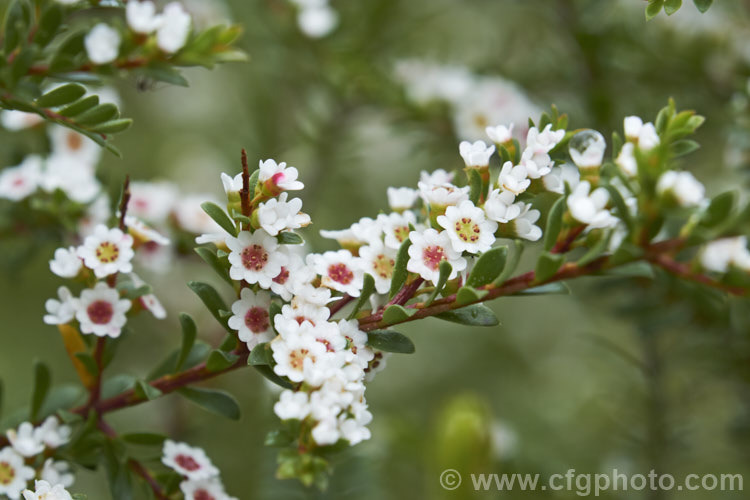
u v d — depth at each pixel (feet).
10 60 0.94
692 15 1.31
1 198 1.10
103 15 1.04
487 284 0.89
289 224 0.88
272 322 0.88
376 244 0.91
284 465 0.86
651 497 1.18
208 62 0.97
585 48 1.29
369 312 0.90
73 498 0.90
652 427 1.19
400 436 1.22
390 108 1.37
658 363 1.19
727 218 0.87
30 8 0.96
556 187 0.90
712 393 1.31
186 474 0.93
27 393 1.32
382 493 1.12
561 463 1.25
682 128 0.88
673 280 1.09
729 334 1.14
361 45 1.37
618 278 1.14
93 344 0.95
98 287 0.92
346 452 1.10
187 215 1.15
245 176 0.87
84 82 0.96
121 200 0.94
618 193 0.87
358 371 0.87
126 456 0.94
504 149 0.91
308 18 1.31
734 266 0.88
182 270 1.37
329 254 0.90
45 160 1.11
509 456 1.17
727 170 1.32
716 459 1.30
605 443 1.32
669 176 0.86
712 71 1.32
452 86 1.34
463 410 1.07
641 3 1.36
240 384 1.26
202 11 1.27
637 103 1.31
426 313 0.89
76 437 0.94
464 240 0.89
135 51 0.96
